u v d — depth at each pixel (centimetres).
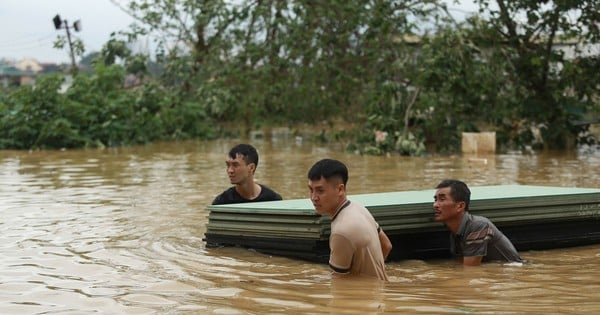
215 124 2756
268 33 2545
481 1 2070
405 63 2162
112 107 2323
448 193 704
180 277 636
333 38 2450
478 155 1898
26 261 702
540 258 738
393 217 722
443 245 748
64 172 1523
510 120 2148
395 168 1567
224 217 762
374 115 2016
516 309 532
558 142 2088
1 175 1472
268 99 2562
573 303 551
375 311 525
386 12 2248
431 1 2127
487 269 682
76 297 572
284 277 635
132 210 1011
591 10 2027
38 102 2228
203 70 2650
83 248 762
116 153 2016
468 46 1981
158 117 2436
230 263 694
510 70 2102
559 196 795
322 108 2494
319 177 625
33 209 1022
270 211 724
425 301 554
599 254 761
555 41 2364
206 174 1465
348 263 625
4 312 533
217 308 536
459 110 2019
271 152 2000
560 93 2025
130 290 592
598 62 2078
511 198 773
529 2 2044
